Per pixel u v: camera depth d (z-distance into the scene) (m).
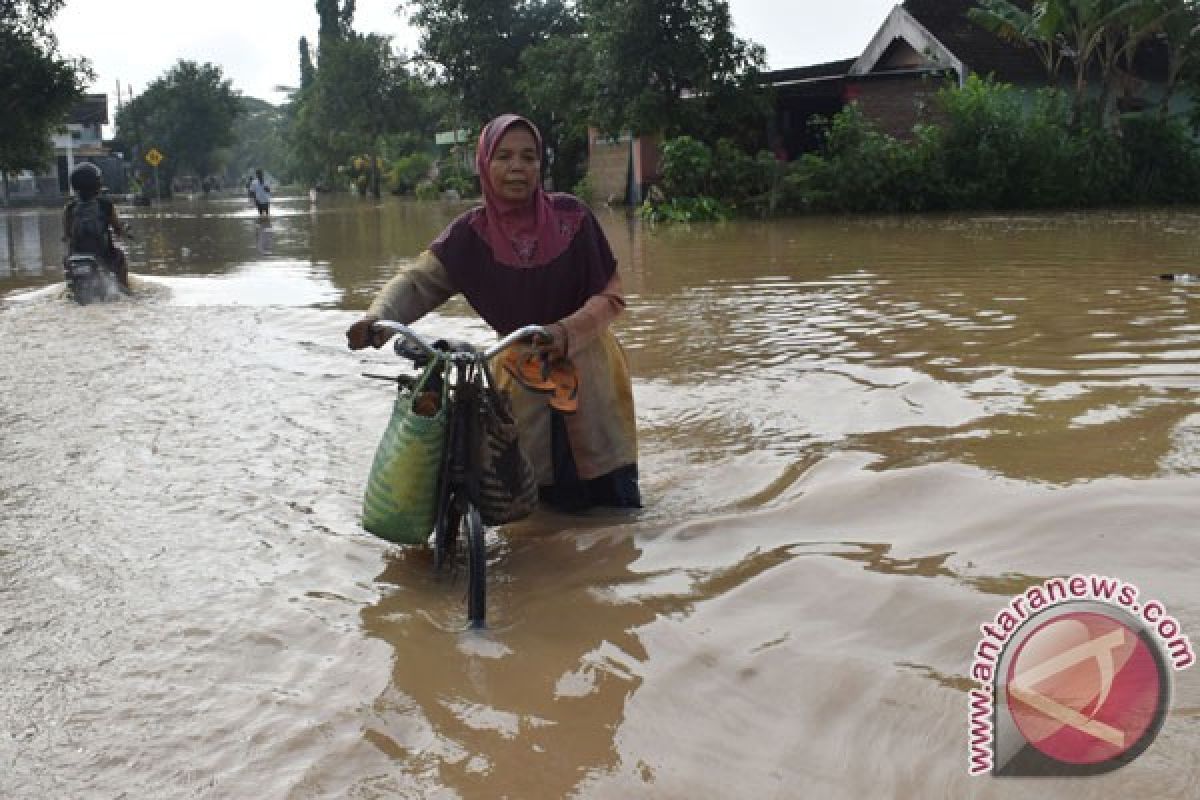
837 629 3.21
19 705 3.02
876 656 3.01
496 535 4.33
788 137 30.50
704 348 7.77
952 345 7.45
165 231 26.03
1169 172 26.56
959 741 2.58
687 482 4.82
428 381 3.91
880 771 2.51
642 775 2.58
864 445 5.10
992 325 8.20
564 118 33.88
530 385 3.97
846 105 26.53
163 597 3.74
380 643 3.35
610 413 4.46
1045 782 2.40
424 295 4.32
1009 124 25.31
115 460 5.36
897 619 3.21
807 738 2.68
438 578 3.90
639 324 8.96
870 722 2.71
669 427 5.70
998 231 18.14
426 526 3.94
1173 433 4.91
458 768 2.66
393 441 3.92
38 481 5.05
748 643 3.18
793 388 6.36
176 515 4.56
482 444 3.90
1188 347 7.05
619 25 26.34
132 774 2.67
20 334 9.13
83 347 8.45
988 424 5.30
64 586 3.84
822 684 2.90
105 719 2.93
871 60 30.09
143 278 13.71
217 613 3.60
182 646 3.36
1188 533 3.54
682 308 9.84
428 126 59.72
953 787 2.42
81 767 2.71
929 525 3.93
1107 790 2.34
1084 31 25.67
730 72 26.89
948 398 5.88
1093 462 4.51
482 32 38.06
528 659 3.21
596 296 4.25
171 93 77.62
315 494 4.80
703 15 26.36
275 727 2.87
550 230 4.29
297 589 3.80
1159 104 29.42
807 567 3.62
